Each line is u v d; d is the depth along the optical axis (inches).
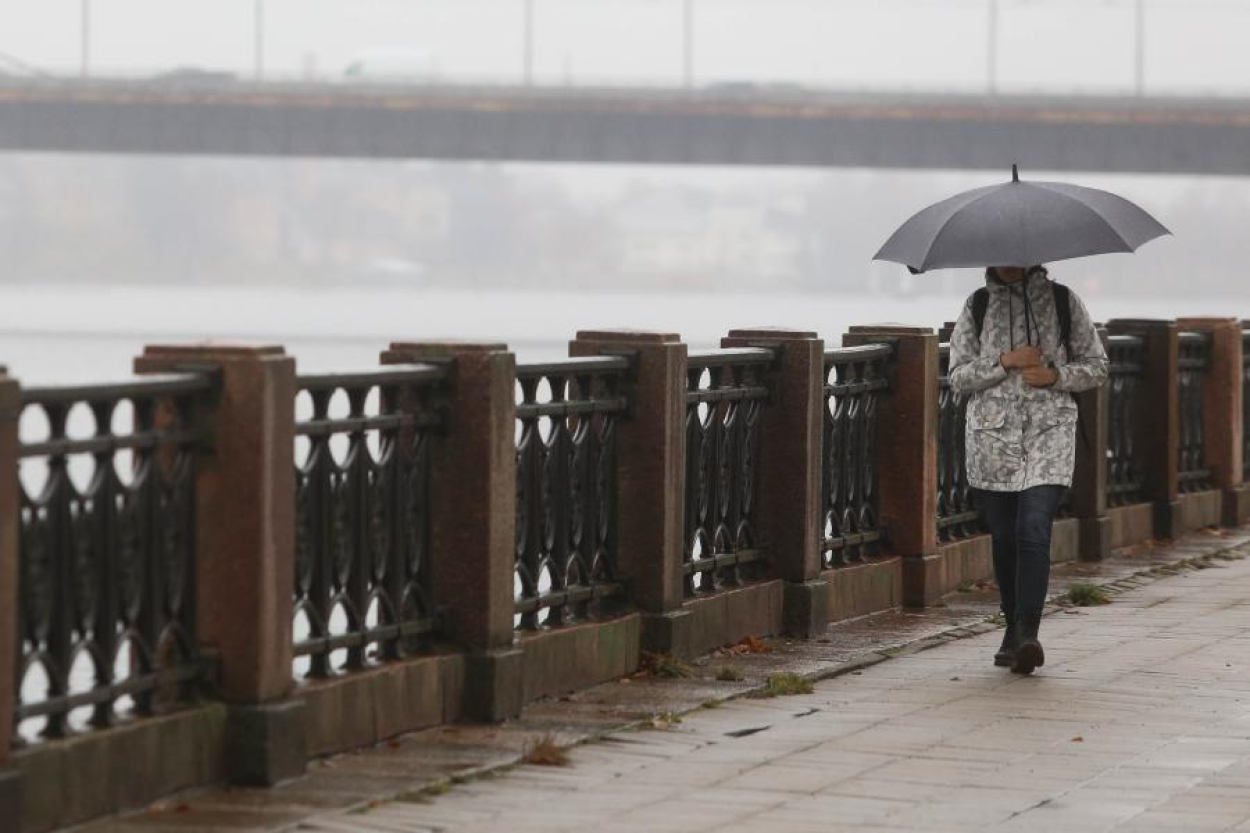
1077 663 919.7
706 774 695.7
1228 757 731.4
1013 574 916.6
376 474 724.7
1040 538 893.2
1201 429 1462.8
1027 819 639.1
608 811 642.8
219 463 646.5
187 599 642.8
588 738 743.1
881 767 709.9
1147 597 1123.9
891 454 1069.1
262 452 644.7
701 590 919.7
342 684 698.8
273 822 613.3
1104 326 1365.7
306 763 668.7
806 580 967.0
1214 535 1411.2
